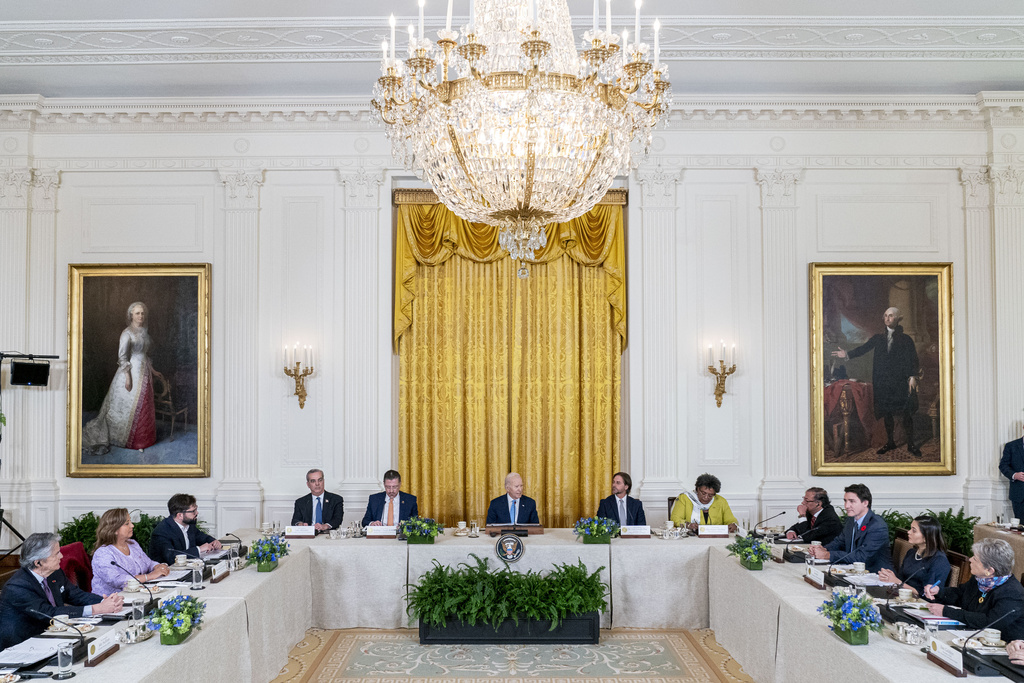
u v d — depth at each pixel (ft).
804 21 21.89
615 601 21.03
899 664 11.44
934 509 27.22
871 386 27.35
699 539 21.77
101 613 13.69
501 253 28.30
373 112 13.96
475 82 12.73
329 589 21.02
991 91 26.71
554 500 28.04
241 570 18.12
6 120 27.20
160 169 27.68
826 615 13.17
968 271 27.55
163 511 27.22
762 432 27.35
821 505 22.68
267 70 25.08
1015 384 27.17
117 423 27.27
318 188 27.86
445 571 20.77
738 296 27.66
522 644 19.80
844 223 27.78
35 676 10.85
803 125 27.71
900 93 27.22
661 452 27.14
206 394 27.30
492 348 28.45
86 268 27.48
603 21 21.85
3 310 27.14
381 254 27.73
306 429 27.35
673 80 26.05
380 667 18.20
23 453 27.02
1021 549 22.02
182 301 27.58
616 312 28.07
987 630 11.87
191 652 12.64
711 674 17.79
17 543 26.48
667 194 27.66
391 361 27.96
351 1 20.77
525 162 13.24
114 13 21.36
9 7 21.02
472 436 28.07
